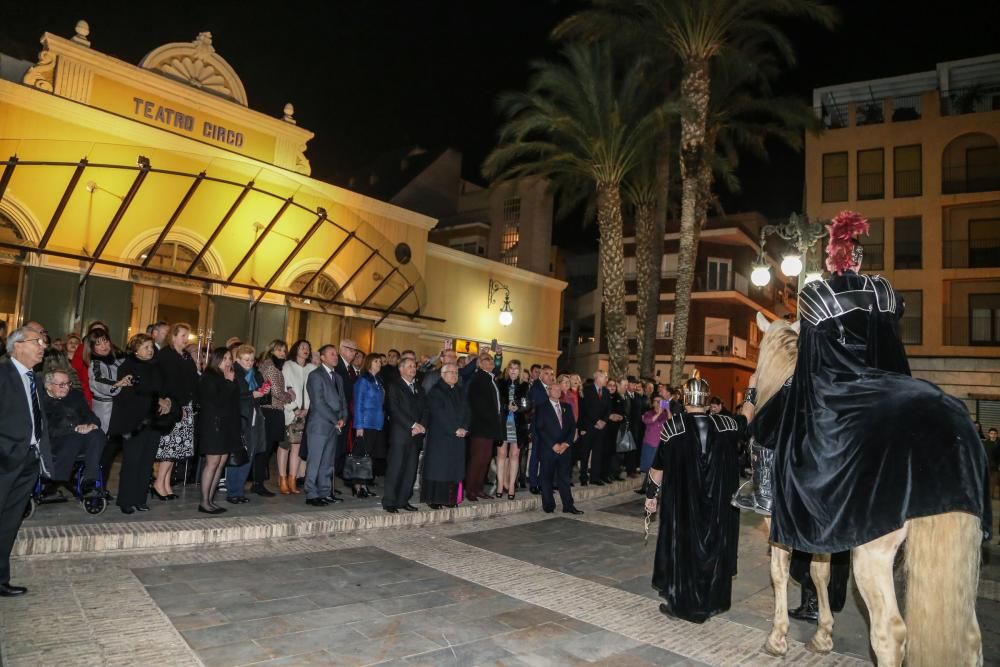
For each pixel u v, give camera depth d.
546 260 26.20
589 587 6.29
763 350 4.78
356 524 7.98
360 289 16.97
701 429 5.51
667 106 17.95
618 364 19.67
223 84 14.94
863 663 4.66
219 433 7.66
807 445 3.82
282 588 5.61
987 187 29.58
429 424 9.22
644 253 22.95
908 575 3.24
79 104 12.31
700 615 5.25
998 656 5.02
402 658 4.30
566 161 20.77
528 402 10.94
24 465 5.05
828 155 32.41
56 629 4.43
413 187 31.67
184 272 13.95
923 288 30.05
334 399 8.96
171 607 4.96
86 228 12.53
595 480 13.12
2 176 10.88
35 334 5.18
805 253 11.73
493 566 6.88
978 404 28.58
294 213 15.58
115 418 7.28
